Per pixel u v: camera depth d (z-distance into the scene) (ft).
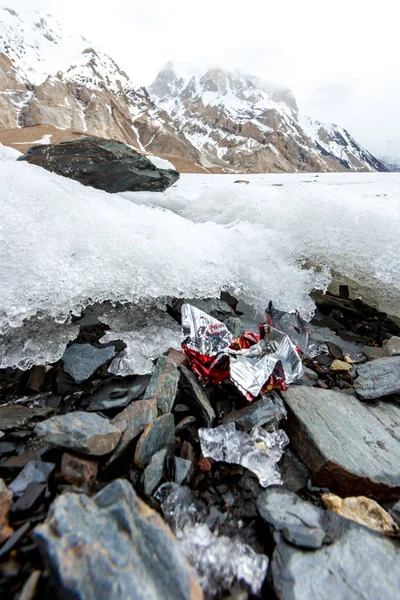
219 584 4.61
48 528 4.14
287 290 14.61
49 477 5.63
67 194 13.42
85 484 5.55
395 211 16.47
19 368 8.57
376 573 4.78
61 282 9.80
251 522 5.68
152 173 33.35
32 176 13.92
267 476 6.56
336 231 15.83
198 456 6.89
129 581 3.89
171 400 7.66
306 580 4.62
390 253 14.33
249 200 21.13
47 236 10.62
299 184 20.76
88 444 5.84
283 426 8.07
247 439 7.23
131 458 6.27
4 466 5.89
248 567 4.85
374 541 5.25
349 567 4.83
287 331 12.44
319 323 14.06
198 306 12.46
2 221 10.16
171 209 26.96
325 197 17.53
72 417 6.42
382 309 14.67
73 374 8.45
